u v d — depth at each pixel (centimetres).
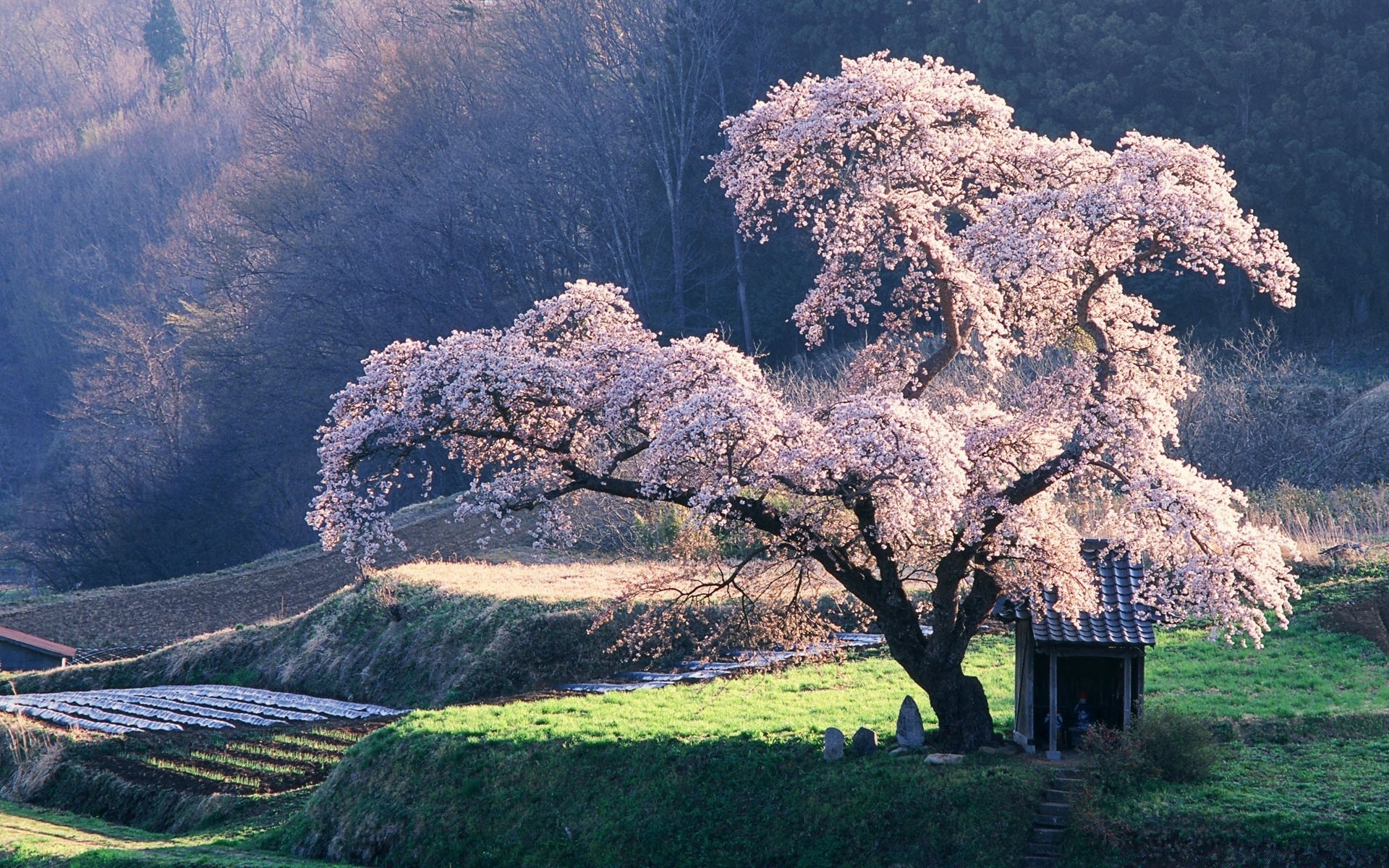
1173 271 7231
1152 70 7400
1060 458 2797
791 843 2839
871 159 3175
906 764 2916
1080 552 3003
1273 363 6869
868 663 4031
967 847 2695
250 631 5509
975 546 2891
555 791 3155
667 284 9269
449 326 9106
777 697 3666
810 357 8825
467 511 2905
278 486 9675
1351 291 7188
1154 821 2625
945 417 3108
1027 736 2962
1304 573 4269
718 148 9312
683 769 3094
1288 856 2506
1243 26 7075
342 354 9500
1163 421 2791
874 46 8625
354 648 5025
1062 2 7700
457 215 9338
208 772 3853
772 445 2727
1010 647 4062
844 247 3297
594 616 4491
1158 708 2945
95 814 3778
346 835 3269
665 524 5559
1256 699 3306
